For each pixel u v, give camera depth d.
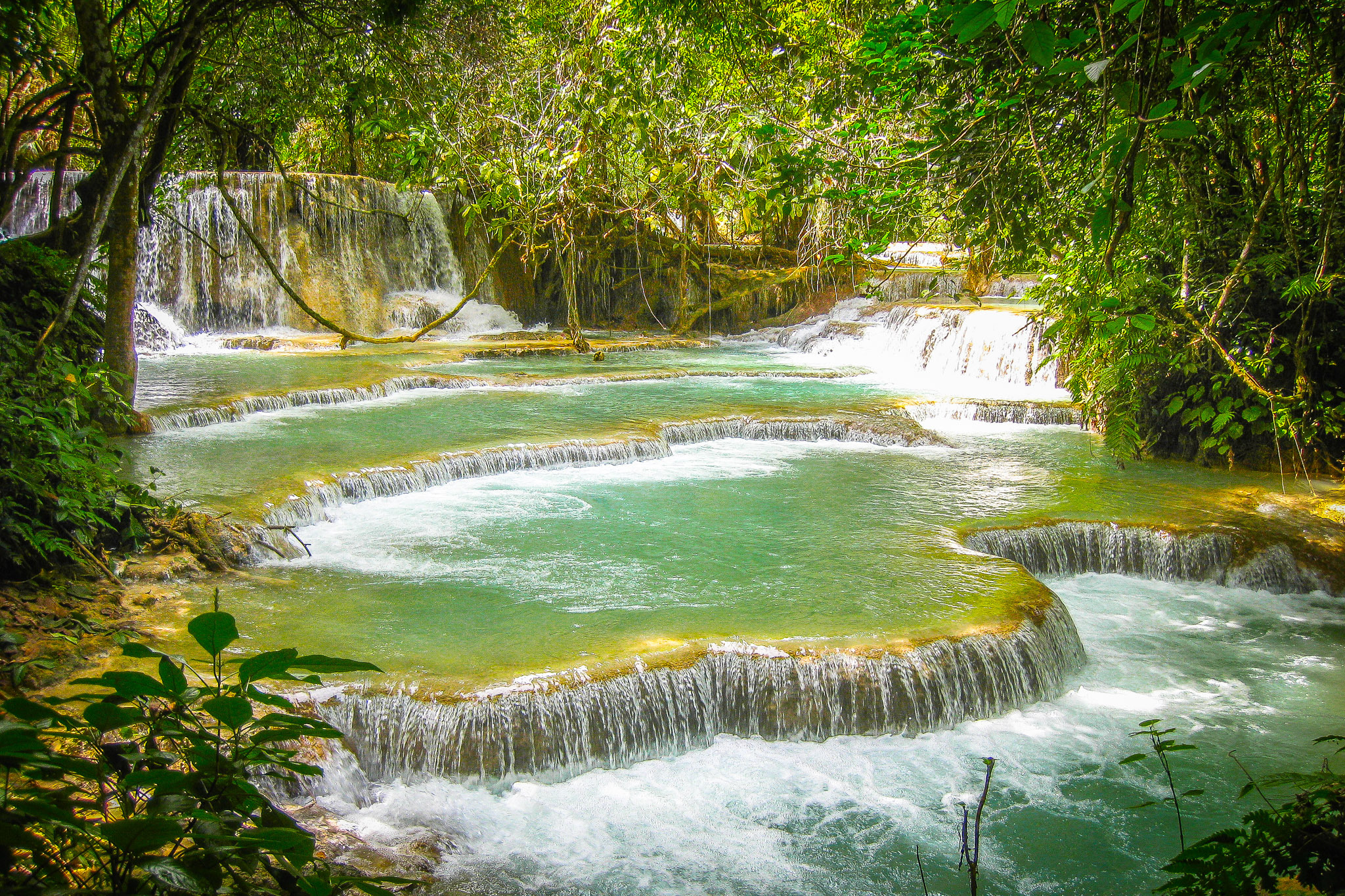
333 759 5.43
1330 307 10.05
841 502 10.11
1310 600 8.83
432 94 9.29
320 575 7.75
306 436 11.85
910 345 19.95
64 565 6.78
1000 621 7.00
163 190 12.61
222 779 2.03
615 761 6.00
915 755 6.23
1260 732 6.55
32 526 6.38
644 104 11.98
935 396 15.96
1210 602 8.77
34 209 19.42
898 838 5.39
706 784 5.88
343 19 8.22
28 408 6.15
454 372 17.30
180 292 20.64
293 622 6.71
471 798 5.59
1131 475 11.30
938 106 5.04
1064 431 14.04
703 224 25.22
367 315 22.66
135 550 7.46
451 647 6.38
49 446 6.44
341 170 24.39
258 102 10.60
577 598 7.33
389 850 4.86
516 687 5.84
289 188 21.88
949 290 22.78
